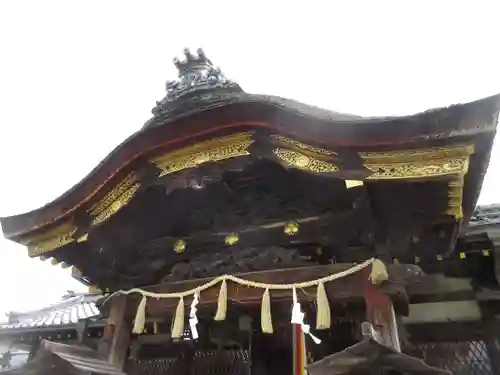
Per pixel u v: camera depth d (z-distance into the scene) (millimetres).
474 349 7836
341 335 7727
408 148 5488
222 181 7379
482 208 9516
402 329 7695
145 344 9438
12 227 8109
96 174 7426
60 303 13797
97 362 6648
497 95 4816
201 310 7203
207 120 6629
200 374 8875
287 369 7938
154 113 7840
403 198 5914
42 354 5941
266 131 6461
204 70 8242
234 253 7457
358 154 5793
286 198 7488
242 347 8805
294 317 5805
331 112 6531
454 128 5133
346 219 6656
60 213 7766
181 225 8250
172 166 7066
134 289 7512
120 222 7730
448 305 8203
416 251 6855
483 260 7945
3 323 11828
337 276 6145
